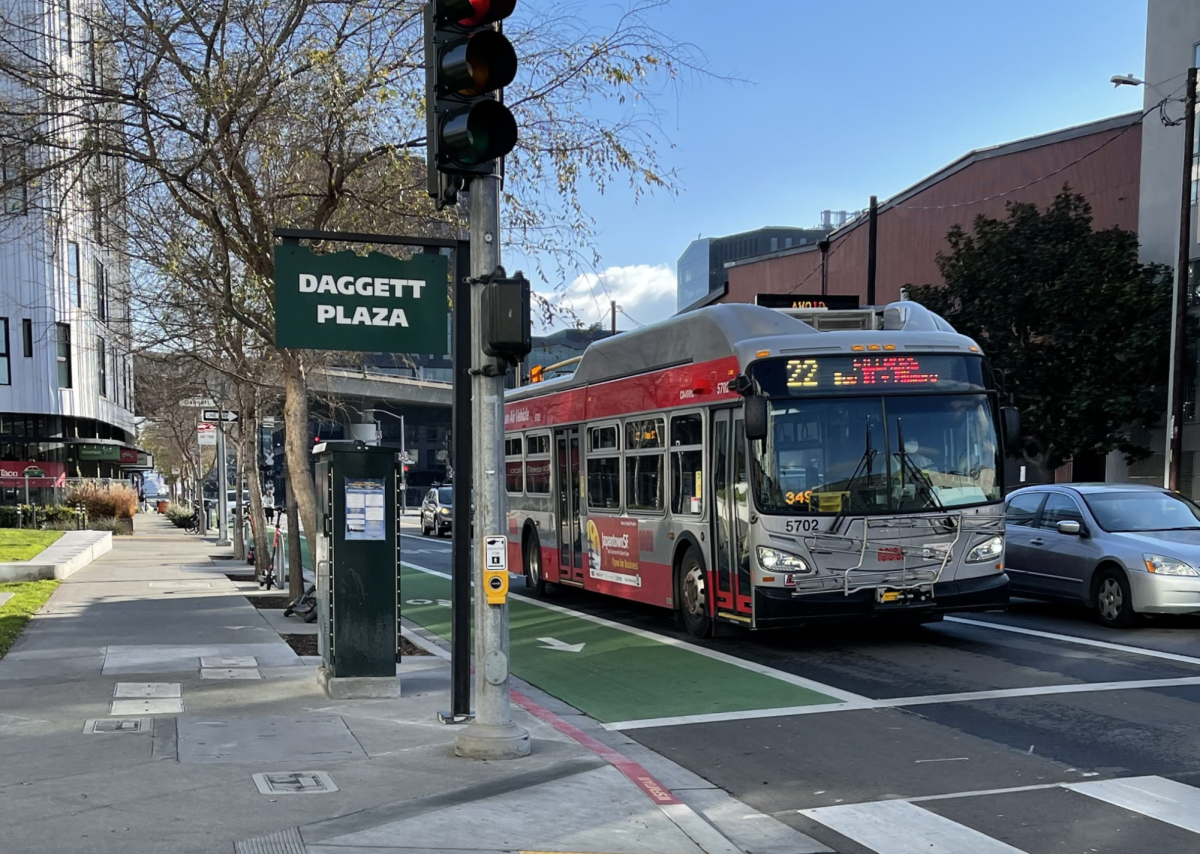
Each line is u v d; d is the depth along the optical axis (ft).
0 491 132.77
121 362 172.76
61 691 30.63
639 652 40.83
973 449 38.91
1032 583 47.44
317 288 29.01
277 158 43.16
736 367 39.27
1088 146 107.65
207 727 26.20
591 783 21.71
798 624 37.76
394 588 30.94
